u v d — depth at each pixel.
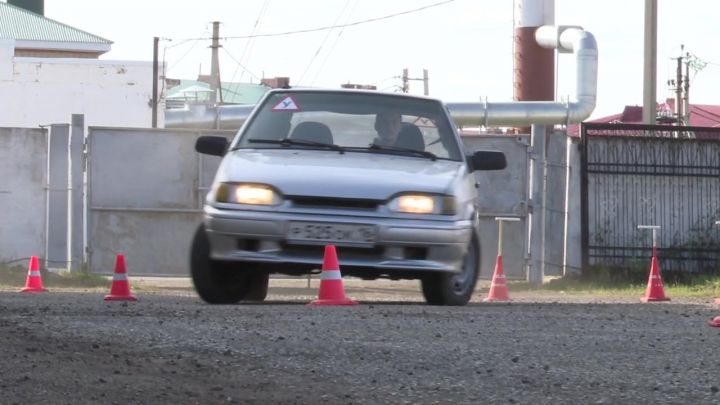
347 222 34.06
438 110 39.75
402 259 34.50
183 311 30.75
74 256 68.62
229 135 68.44
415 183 35.00
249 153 37.06
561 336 25.80
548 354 22.67
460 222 35.16
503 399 17.78
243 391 18.12
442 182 35.50
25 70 185.75
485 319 29.47
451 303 36.78
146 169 68.44
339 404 17.25
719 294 60.03
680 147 72.88
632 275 71.06
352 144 37.69
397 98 39.69
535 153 69.50
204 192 68.50
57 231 69.69
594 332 26.80
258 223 34.19
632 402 17.59
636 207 72.38
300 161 36.09
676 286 68.81
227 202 34.62
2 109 185.00
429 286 36.69
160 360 21.05
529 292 64.31
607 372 20.45
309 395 17.94
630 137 72.25
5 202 69.56
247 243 34.53
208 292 36.25
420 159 37.56
